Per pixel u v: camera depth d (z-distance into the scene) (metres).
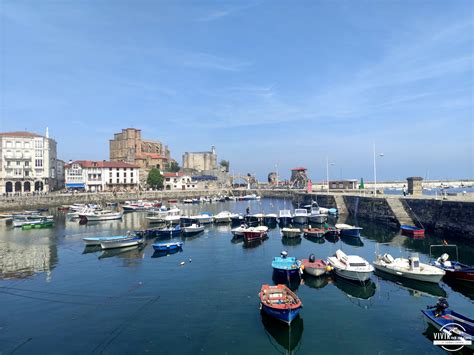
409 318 22.33
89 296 26.80
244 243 47.12
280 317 20.52
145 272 33.22
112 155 186.25
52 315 23.36
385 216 62.06
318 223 64.94
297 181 163.12
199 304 24.88
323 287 28.27
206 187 173.12
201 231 56.72
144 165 167.12
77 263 36.94
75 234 56.16
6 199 93.19
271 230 58.91
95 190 134.88
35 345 19.47
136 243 45.09
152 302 25.39
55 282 30.36
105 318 22.80
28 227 63.50
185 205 115.38
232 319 22.30
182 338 19.98
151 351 18.64
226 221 68.19
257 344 19.19
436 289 27.55
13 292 27.84
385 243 45.09
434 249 40.31
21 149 113.38
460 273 28.09
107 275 32.34
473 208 42.53
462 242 43.28
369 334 20.20
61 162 145.38
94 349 18.94
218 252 41.53
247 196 144.62
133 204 100.31
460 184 168.12
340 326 21.27
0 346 19.39
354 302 25.05
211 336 20.14
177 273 32.72
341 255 32.69
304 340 19.58
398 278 29.64
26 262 37.53
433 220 51.09
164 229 52.50
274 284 29.05
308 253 40.44
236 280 30.25
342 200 82.56
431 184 164.00
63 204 106.81
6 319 22.83
